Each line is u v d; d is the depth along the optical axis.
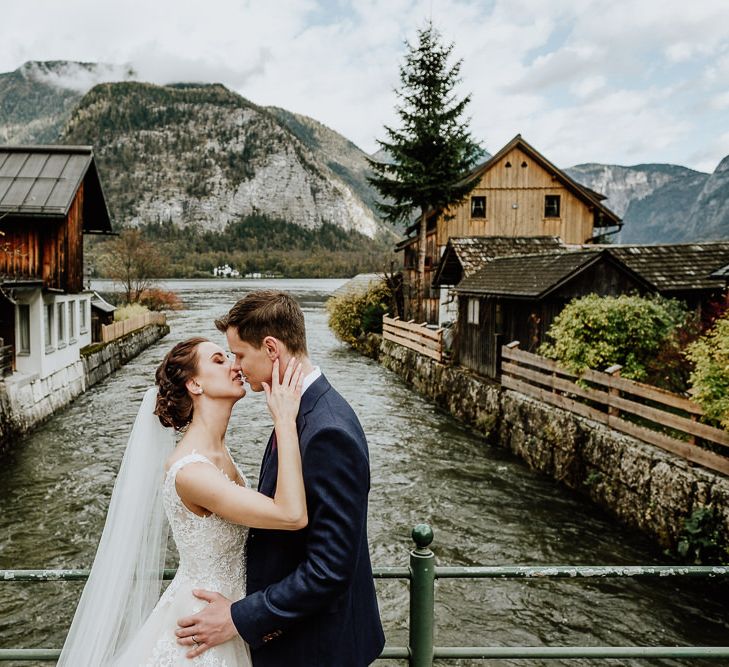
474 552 8.13
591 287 13.28
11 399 13.39
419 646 2.28
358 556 1.64
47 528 9.03
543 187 29.72
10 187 16.95
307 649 1.70
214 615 1.74
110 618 1.97
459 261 21.06
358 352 28.75
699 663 5.87
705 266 16.55
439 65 26.75
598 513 9.30
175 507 1.83
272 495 1.75
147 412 2.09
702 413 7.62
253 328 1.77
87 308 22.22
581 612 6.78
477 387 14.98
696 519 7.17
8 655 2.28
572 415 10.66
